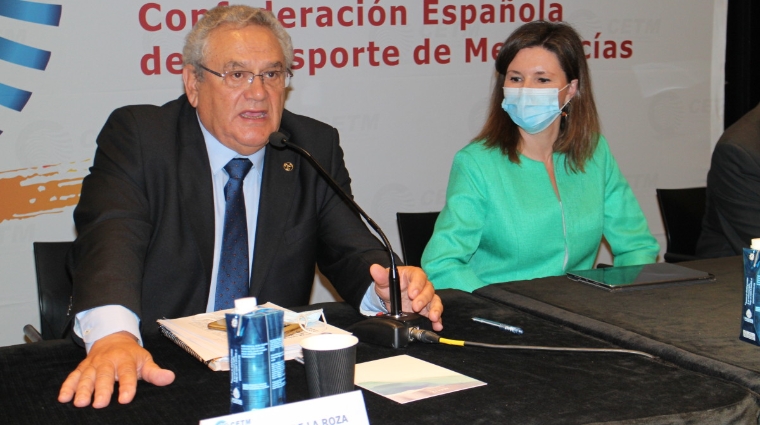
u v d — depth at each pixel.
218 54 1.81
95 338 1.29
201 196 1.84
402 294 1.59
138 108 1.92
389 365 1.26
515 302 1.73
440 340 1.37
